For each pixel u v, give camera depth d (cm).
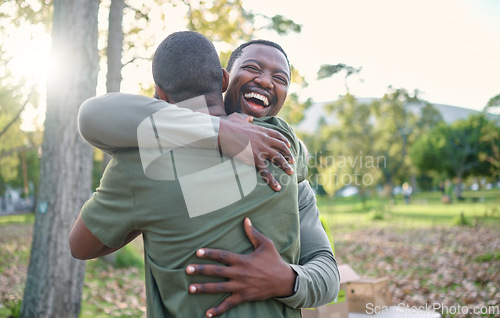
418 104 4288
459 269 883
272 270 109
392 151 4628
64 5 454
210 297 107
